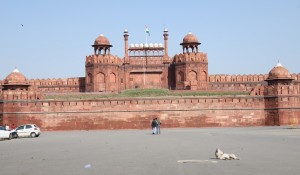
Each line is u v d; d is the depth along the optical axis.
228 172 11.27
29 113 38.53
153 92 45.47
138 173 11.40
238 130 32.62
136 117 39.09
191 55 51.03
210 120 39.22
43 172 11.88
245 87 51.34
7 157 15.72
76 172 11.80
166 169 11.98
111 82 51.59
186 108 39.19
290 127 35.75
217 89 51.25
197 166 12.45
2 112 38.44
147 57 53.31
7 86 40.44
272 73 41.38
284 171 11.34
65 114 38.81
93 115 38.97
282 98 39.09
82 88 52.59
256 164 12.67
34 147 20.06
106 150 17.77
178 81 51.72
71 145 20.75
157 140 23.09
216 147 18.16
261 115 39.69
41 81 53.00
